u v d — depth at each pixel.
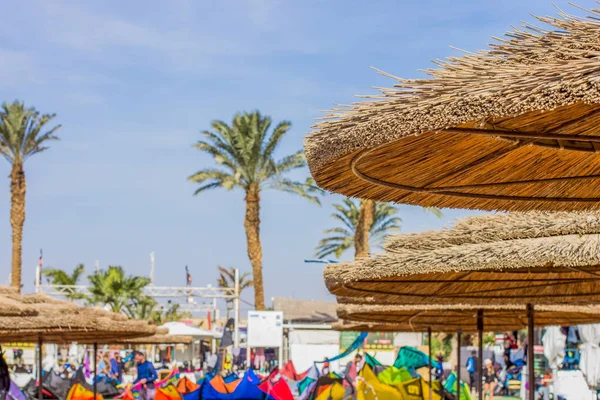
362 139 3.77
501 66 3.35
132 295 55.41
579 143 4.42
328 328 43.81
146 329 16.33
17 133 44.72
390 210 39.50
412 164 4.52
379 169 4.52
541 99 3.01
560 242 6.99
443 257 7.93
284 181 40.03
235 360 42.28
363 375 14.76
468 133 3.82
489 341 43.34
